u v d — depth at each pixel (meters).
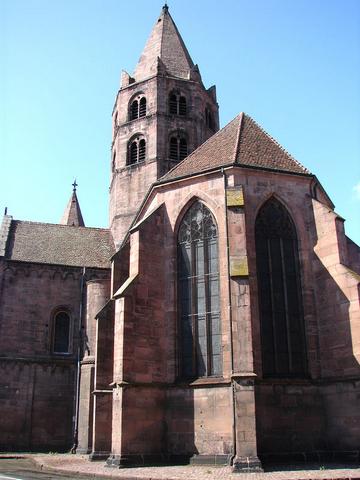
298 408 27.36
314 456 26.53
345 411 26.75
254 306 28.50
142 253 30.88
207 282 30.19
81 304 47.00
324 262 29.61
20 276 46.81
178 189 32.72
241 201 29.05
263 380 27.27
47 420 43.62
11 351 44.53
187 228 31.88
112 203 52.84
